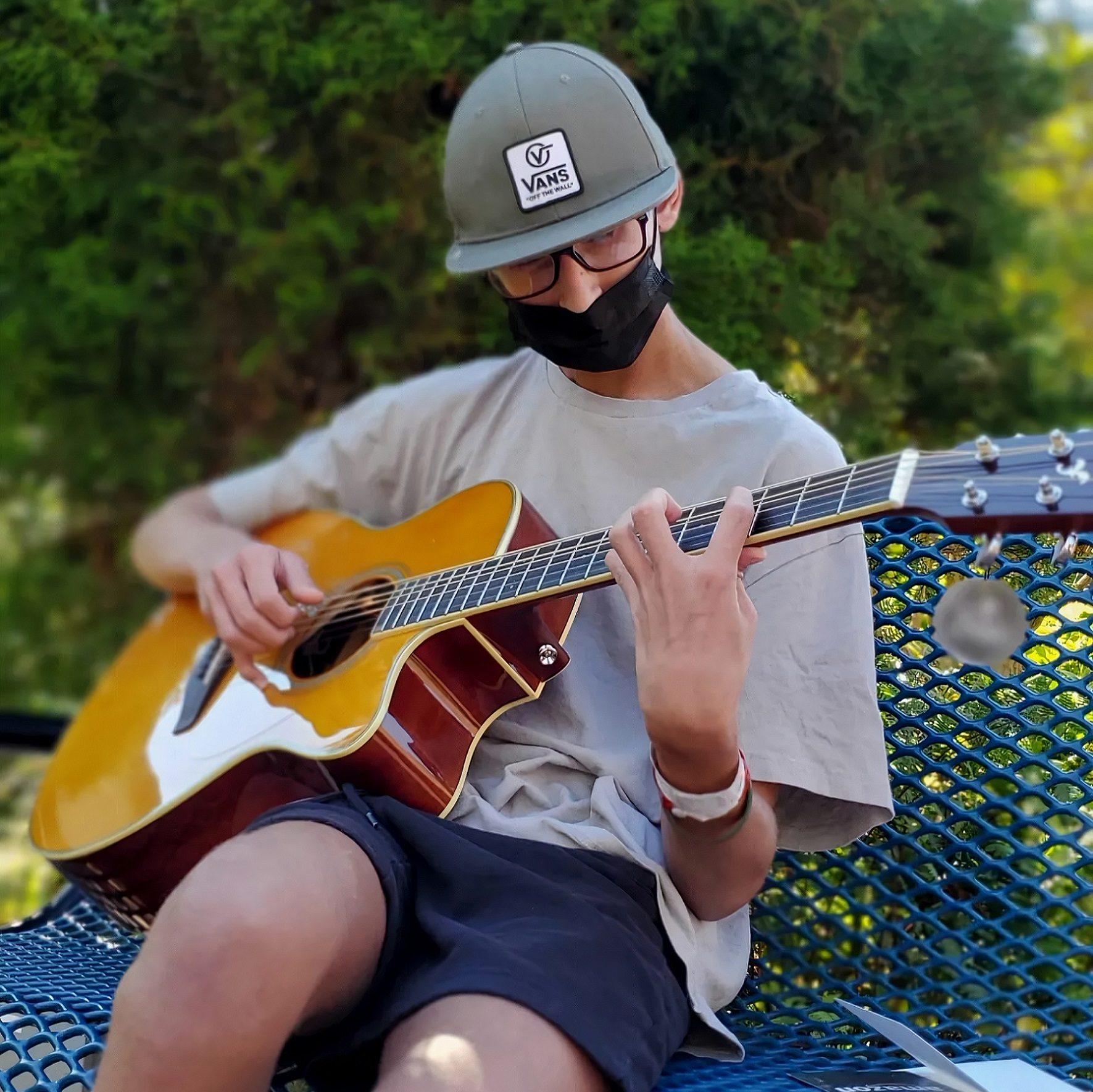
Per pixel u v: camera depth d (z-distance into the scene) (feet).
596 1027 3.83
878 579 5.90
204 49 9.34
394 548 5.46
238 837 4.18
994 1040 5.23
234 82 9.43
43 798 5.74
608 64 4.78
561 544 4.79
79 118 9.75
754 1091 4.34
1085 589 5.56
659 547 4.13
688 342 5.07
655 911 4.49
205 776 5.25
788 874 5.91
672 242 8.64
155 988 3.66
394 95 9.46
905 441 9.57
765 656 4.61
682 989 4.45
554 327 4.78
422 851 4.42
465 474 5.51
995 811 5.70
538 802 4.78
